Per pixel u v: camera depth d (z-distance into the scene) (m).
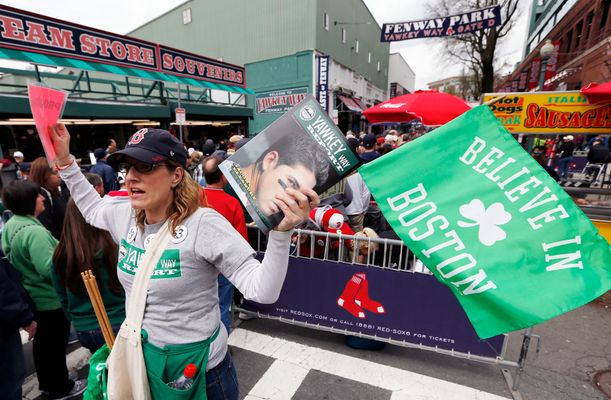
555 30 26.98
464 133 1.38
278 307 3.19
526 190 1.28
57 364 2.36
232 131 17.95
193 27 23.28
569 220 1.21
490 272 1.27
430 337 2.71
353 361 2.89
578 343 3.17
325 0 19.22
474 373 2.75
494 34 18.95
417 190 1.40
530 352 3.04
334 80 21.73
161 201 1.26
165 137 1.25
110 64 9.71
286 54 19.42
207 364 1.35
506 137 1.32
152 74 10.98
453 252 1.33
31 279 2.18
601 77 14.64
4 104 7.64
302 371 2.77
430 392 2.54
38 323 2.25
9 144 9.44
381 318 2.82
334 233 2.88
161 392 1.32
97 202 1.75
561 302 1.17
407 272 2.66
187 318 1.30
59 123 1.67
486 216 1.31
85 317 1.95
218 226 1.27
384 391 2.55
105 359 1.63
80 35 8.85
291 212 1.04
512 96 4.85
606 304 3.89
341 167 1.10
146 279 1.27
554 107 4.68
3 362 1.84
